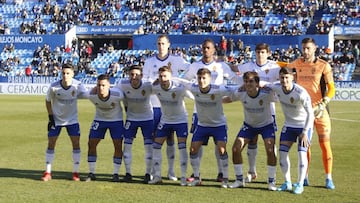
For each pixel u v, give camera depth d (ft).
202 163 40.42
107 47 158.81
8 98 118.11
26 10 179.63
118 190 30.60
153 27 162.81
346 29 150.51
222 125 32.42
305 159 30.27
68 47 158.81
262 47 34.50
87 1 177.88
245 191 30.53
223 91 31.50
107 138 53.72
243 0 168.25
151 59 37.04
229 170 38.09
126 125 34.35
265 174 36.19
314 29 152.87
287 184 30.89
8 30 166.91
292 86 30.14
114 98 33.12
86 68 150.30
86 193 29.68
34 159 41.52
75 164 33.68
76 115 34.37
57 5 176.65
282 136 31.30
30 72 151.74
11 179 33.37
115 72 147.43
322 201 28.04
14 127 62.80
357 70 139.64
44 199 28.09
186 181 32.83
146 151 33.55
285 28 152.25
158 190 30.71
